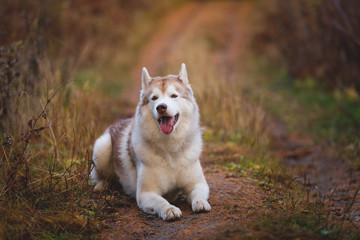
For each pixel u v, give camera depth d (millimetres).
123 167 4898
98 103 8508
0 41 7188
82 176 4742
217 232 3363
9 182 4078
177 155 4309
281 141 8656
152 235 3613
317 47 12523
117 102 11180
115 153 5062
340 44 10812
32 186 4238
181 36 22250
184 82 4613
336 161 7125
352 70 10867
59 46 9266
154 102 4273
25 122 5539
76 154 5730
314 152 7809
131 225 3865
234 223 3582
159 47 20672
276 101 11961
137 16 24844
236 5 30047
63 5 12383
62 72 8156
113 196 4535
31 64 6812
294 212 3855
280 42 15875
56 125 5582
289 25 14836
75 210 4035
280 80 14969
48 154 5391
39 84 6734
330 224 3508
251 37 21969
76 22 14938
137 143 4395
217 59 18391
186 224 3797
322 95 11805
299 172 6500
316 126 9461
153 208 4086
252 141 7465
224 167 6008
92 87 8633
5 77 5609
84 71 12000
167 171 4332
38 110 6199
